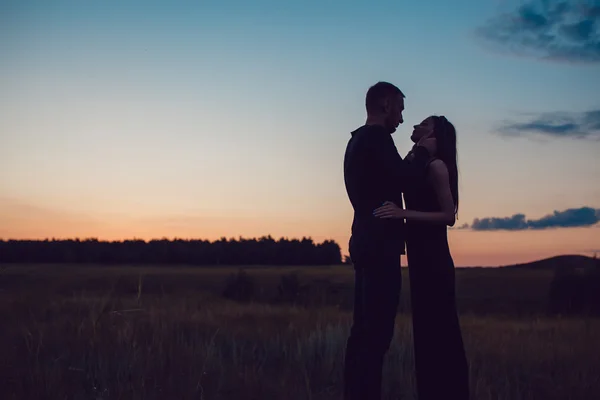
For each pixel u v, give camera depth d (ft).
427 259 14.25
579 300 67.00
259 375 18.42
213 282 69.56
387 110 14.15
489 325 37.24
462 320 44.04
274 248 121.39
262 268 96.37
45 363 19.11
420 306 14.38
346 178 14.12
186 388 16.92
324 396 16.80
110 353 20.56
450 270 14.24
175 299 36.60
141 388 16.34
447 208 13.78
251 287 63.57
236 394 16.92
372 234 13.33
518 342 25.93
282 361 21.24
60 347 21.53
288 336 25.18
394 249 13.39
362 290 14.12
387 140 13.42
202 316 31.12
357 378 13.20
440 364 14.17
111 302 31.68
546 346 24.88
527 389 18.10
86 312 29.27
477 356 22.62
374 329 13.23
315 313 34.99
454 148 14.51
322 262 116.67
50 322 26.53
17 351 20.74
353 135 14.21
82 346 21.53
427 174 14.02
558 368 20.80
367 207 13.53
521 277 99.96
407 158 14.80
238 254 118.11
